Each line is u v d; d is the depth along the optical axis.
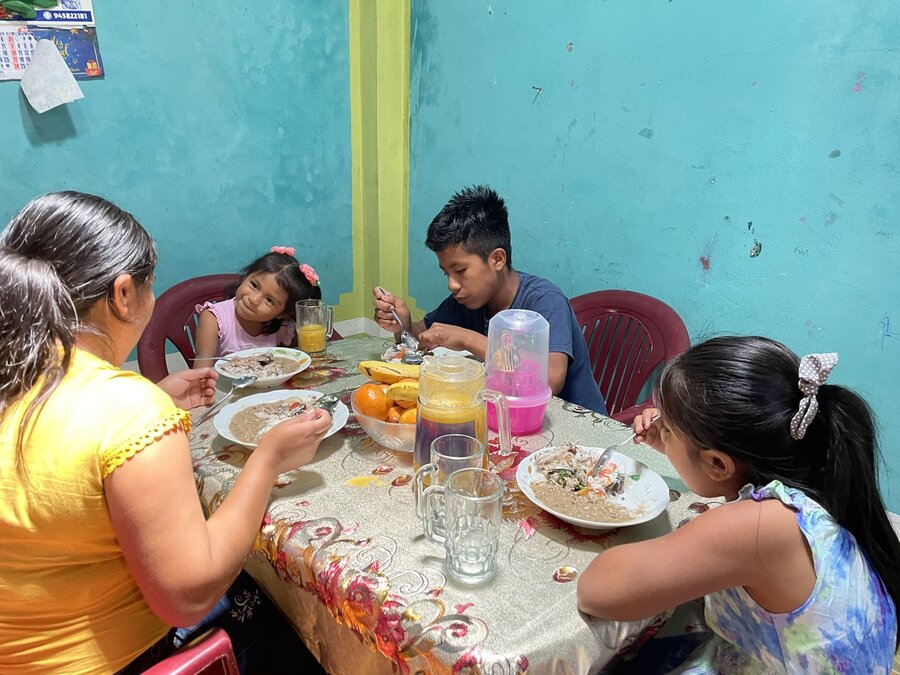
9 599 0.69
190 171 2.46
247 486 0.82
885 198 1.54
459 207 1.53
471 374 0.97
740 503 0.73
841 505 0.74
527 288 1.61
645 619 0.74
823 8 1.54
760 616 0.76
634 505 0.92
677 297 2.01
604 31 1.99
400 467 1.03
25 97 2.04
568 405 1.31
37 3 1.98
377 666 0.76
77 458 0.65
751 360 0.76
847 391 0.74
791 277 1.74
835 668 0.72
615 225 2.12
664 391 0.81
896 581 0.77
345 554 0.81
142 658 0.84
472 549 0.78
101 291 0.73
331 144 2.82
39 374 0.68
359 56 2.76
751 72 1.70
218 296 2.00
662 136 1.92
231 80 2.46
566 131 2.19
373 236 2.99
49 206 0.72
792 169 1.68
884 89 1.49
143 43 2.22
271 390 1.37
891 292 1.58
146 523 0.66
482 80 2.43
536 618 0.71
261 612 1.03
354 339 1.72
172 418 0.70
